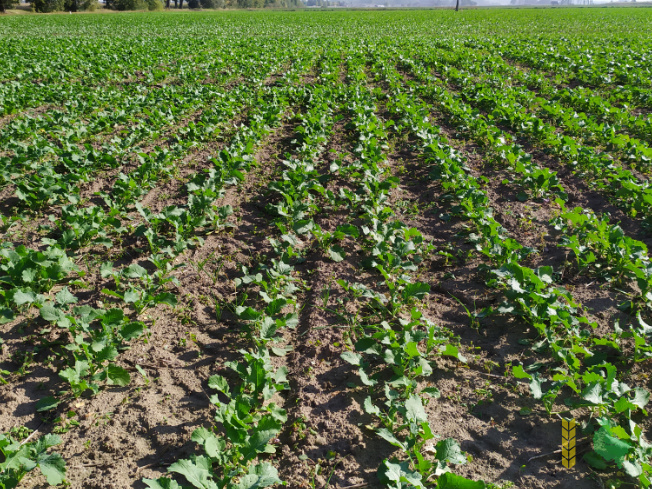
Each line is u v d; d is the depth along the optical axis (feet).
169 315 16.57
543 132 35.22
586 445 11.73
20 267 16.58
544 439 11.97
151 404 12.91
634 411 12.55
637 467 10.23
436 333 15.76
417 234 20.01
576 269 19.51
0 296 15.76
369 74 63.52
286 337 15.85
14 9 258.37
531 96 45.70
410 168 31.35
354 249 21.22
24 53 75.46
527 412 12.71
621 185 26.14
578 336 14.61
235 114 41.86
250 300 17.69
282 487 10.78
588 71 56.44
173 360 14.53
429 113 42.93
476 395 13.37
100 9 301.84
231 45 91.20
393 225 20.74
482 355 14.98
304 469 11.15
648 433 11.97
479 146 35.32
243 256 20.56
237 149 30.01
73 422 12.19
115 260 19.84
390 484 10.55
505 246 19.01
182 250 19.83
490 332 16.10
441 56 72.79
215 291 18.04
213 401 11.92
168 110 39.27
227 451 11.03
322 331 15.97
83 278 18.42
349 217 23.93
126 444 11.73
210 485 9.56
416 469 10.83
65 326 14.07
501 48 82.38
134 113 40.29
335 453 11.55
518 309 16.37
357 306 17.33
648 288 16.71
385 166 31.09
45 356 14.51
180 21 177.47
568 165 31.42
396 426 12.22
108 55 72.90
